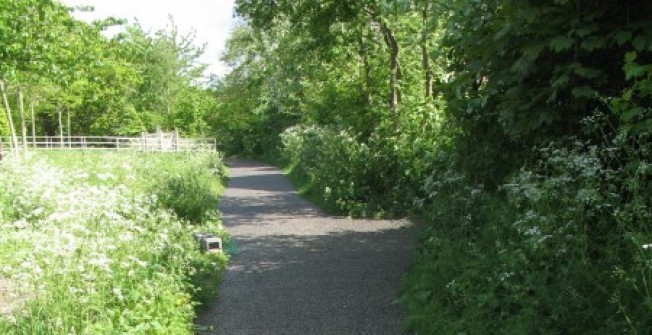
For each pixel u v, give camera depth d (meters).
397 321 6.18
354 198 14.50
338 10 15.62
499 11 5.58
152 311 5.66
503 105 5.60
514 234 5.53
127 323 5.28
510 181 6.15
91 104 44.91
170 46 42.72
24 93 33.47
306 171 21.95
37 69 15.59
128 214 9.19
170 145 37.03
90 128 46.56
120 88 42.03
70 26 18.47
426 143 12.22
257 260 9.59
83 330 4.73
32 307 4.95
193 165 22.50
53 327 4.64
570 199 4.57
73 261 5.50
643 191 4.51
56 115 47.31
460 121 7.26
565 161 4.74
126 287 5.92
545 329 4.18
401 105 15.09
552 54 5.30
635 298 4.03
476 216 6.70
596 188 4.62
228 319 6.49
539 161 5.48
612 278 4.18
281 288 7.76
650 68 4.05
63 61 16.83
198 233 10.77
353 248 10.30
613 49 5.18
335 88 19.14
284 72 26.19
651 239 3.88
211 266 8.59
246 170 33.66
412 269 7.63
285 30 23.05
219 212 14.58
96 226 7.13
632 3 4.97
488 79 5.90
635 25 4.80
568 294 4.23
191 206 13.00
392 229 12.08
